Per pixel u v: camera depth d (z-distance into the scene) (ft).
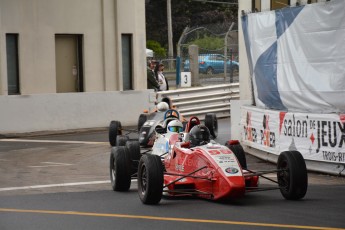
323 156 102.37
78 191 94.02
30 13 173.78
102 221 70.44
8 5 169.37
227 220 68.95
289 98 112.16
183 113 191.93
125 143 107.86
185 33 250.16
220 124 184.85
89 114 181.27
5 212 77.15
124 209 77.15
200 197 83.41
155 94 191.62
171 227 66.44
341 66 99.55
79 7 182.60
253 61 124.77
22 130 170.71
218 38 318.86
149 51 260.01
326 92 102.83
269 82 118.73
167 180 83.30
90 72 185.26
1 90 168.45
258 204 78.13
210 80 251.39
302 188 78.48
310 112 106.11
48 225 69.00
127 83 193.67
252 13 123.95
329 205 76.74
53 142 156.46
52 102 175.22
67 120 177.68
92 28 185.16
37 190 95.96
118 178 90.53
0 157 134.00
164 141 93.50
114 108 185.68
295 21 109.19
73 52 185.26
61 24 179.42
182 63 261.24
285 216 70.54
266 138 118.93
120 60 189.06
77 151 141.38
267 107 120.88
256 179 82.64
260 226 65.82
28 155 136.67
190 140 86.12
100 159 130.31
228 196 74.79
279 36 114.42
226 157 77.82
